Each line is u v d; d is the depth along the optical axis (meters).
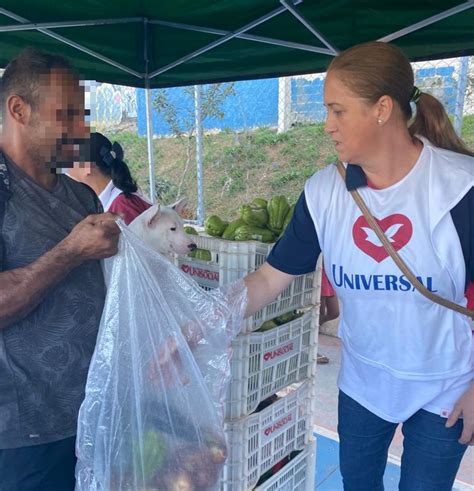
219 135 9.77
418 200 1.44
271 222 2.08
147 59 3.96
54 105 1.23
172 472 1.31
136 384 1.30
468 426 1.56
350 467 1.84
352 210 1.54
